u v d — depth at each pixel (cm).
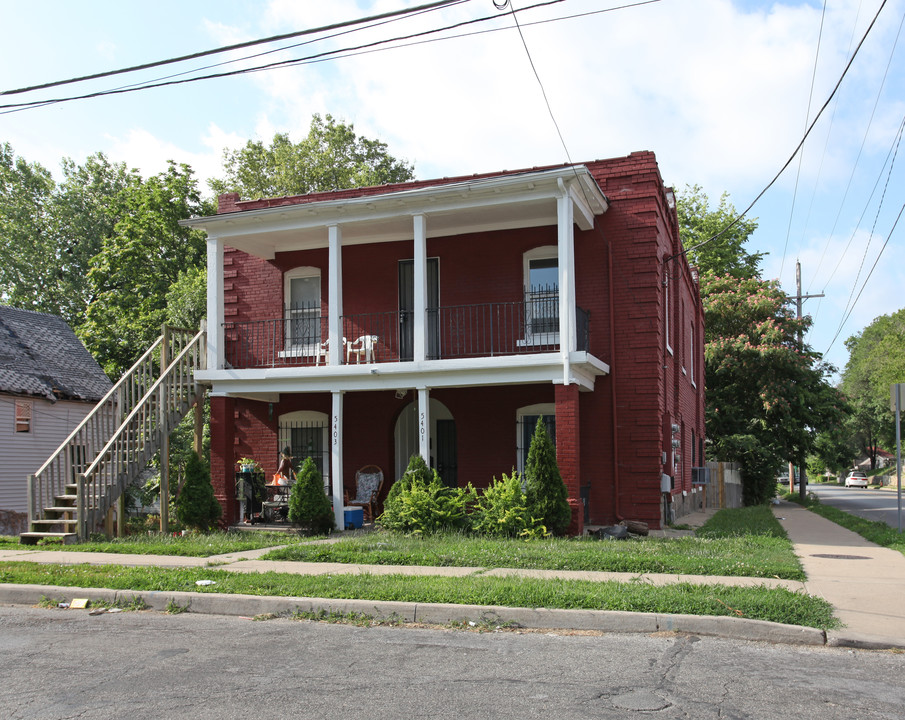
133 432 1536
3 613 851
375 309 1778
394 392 1764
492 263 1694
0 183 4200
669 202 1873
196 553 1202
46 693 551
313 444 1820
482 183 1420
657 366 1568
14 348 2459
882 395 6675
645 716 489
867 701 522
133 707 517
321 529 1488
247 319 1873
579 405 1595
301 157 4025
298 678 579
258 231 1627
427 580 895
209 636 723
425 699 526
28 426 2262
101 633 743
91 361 2747
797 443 3356
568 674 584
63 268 4216
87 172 4406
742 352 3228
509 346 1661
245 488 1619
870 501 4006
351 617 789
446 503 1371
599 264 1611
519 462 1652
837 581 905
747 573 939
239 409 1864
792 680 568
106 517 1498
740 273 4459
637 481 1548
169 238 3306
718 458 3162
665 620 720
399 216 1527
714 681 564
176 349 1812
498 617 752
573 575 942
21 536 1398
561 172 1372
